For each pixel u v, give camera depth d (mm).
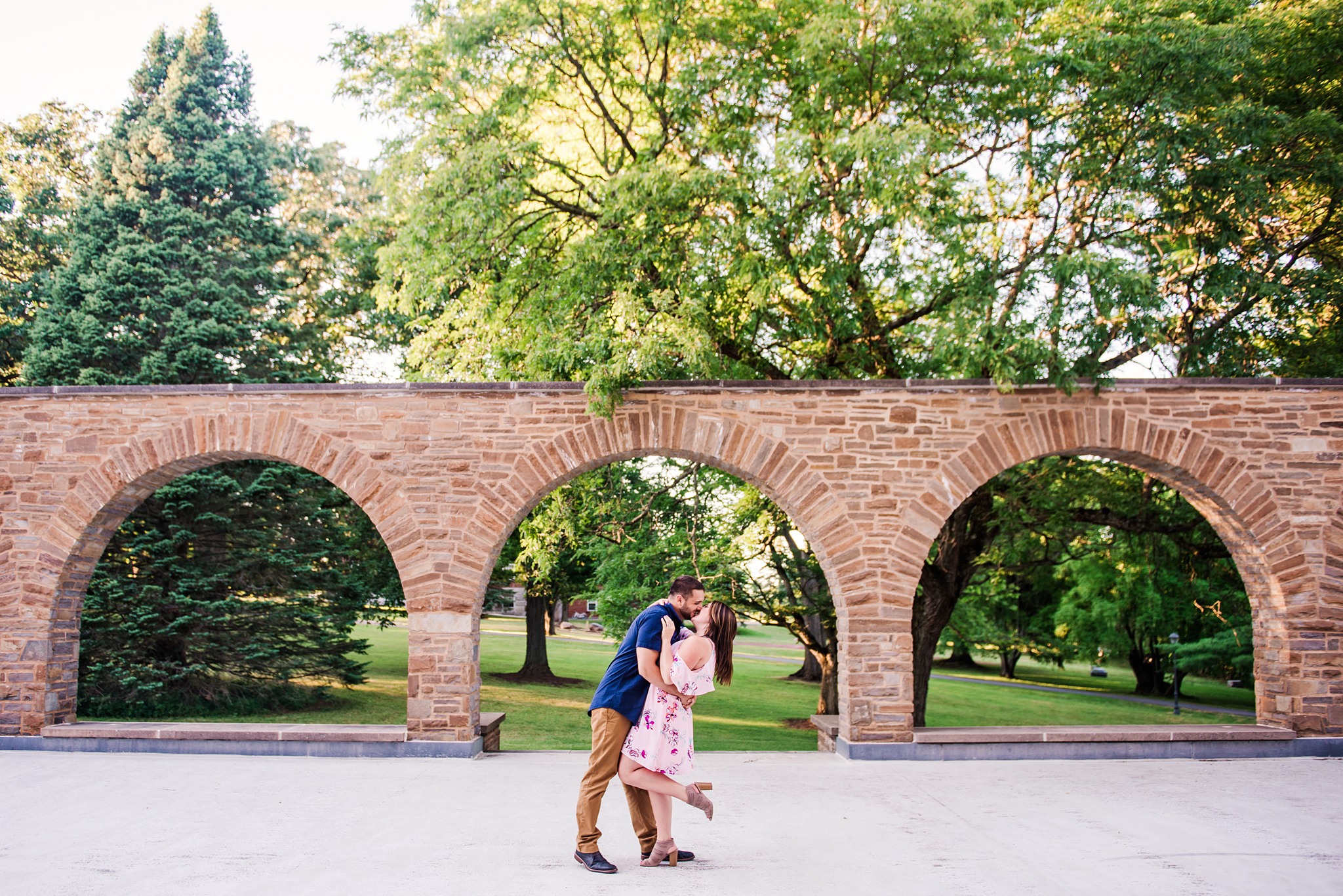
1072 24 11344
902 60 9953
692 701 5047
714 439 8766
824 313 11117
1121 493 13461
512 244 11570
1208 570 15664
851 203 9672
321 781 7414
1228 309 11625
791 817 6262
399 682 19812
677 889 4637
